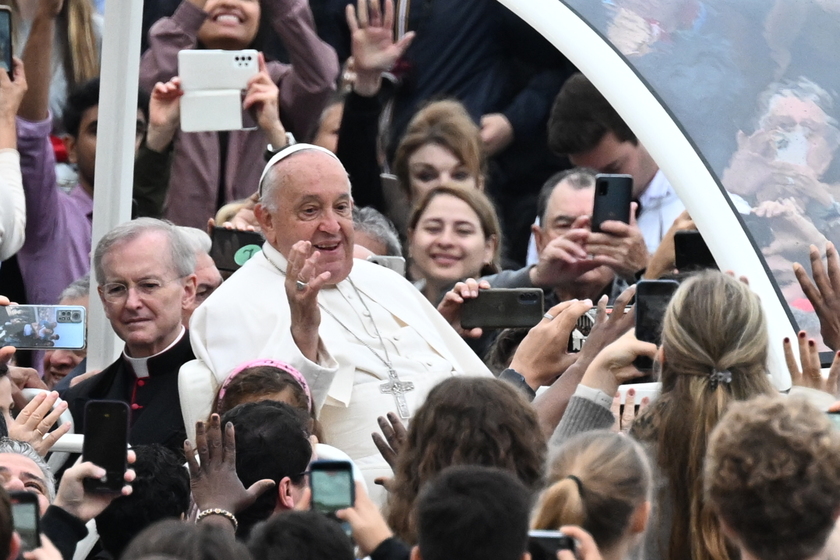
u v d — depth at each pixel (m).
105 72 20.62
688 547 14.35
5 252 23.56
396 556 11.62
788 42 37.09
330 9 27.53
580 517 12.02
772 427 11.64
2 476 14.04
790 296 34.53
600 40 24.41
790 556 11.52
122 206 20.86
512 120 26.97
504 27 27.11
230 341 19.45
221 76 25.12
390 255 25.45
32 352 26.94
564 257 23.98
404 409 19.98
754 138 36.31
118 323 19.59
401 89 27.39
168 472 14.57
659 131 23.39
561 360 19.25
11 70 23.86
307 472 14.23
